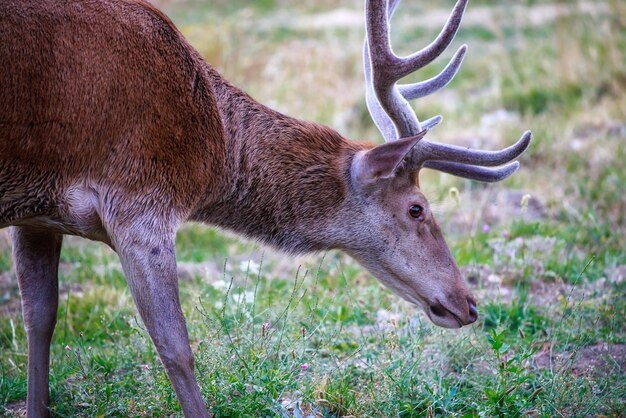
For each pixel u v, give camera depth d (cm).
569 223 1395
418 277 888
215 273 1251
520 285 1171
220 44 2050
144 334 973
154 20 806
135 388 880
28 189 761
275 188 877
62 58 752
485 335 984
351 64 2292
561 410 832
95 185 775
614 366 923
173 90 796
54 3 759
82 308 1117
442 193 1524
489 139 1741
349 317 1055
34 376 845
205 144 821
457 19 827
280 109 1900
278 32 2734
